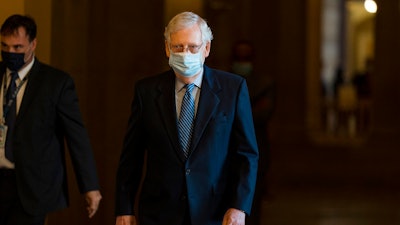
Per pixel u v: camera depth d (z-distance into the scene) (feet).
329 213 77.05
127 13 56.18
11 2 44.80
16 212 35.40
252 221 47.29
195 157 31.30
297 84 110.11
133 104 32.50
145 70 58.18
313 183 101.91
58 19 48.47
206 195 31.40
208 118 31.42
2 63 36.19
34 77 35.65
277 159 107.14
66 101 35.94
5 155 35.17
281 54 109.81
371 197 89.81
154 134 31.63
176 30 30.66
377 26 107.04
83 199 52.29
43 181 35.37
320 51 126.93
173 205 31.45
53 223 47.44
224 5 91.30
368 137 107.55
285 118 110.01
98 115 54.39
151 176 31.96
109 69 54.90
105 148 55.01
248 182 31.45
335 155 106.83
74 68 50.85
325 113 139.33
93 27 53.36
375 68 107.45
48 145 35.81
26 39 34.96
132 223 32.94
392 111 106.42
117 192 32.99
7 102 35.37
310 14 116.78
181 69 30.78
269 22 109.81
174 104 31.68
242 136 31.83
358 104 139.03
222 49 92.94
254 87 48.42
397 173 103.30
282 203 82.99
